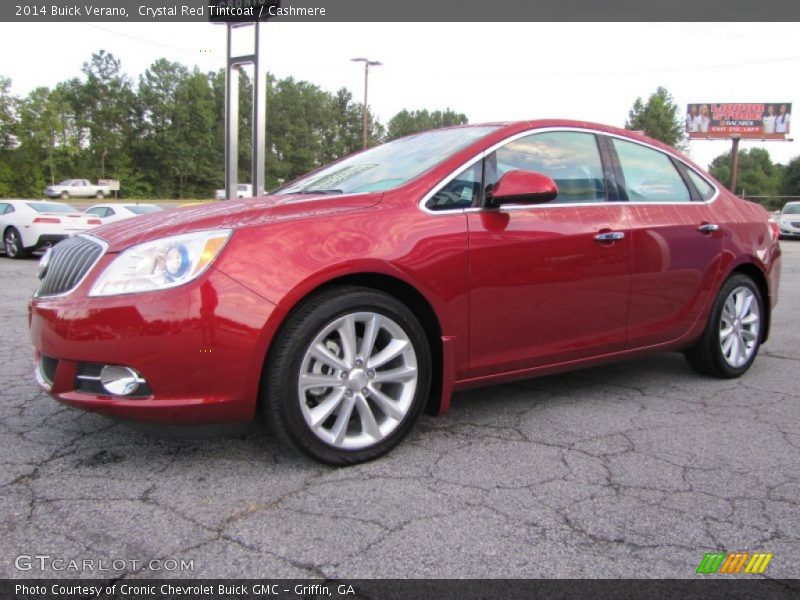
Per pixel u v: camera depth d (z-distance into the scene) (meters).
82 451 2.99
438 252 3.01
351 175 3.63
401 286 3.01
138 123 75.12
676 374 4.56
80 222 14.68
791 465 2.96
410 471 2.83
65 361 2.60
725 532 2.35
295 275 2.64
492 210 3.25
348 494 2.60
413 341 2.95
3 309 7.04
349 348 2.79
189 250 2.57
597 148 3.84
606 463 2.95
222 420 2.62
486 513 2.46
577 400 3.91
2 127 63.12
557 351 3.49
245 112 78.12
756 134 57.62
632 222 3.77
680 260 3.99
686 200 4.21
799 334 6.02
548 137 3.65
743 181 104.00
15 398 3.75
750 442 3.24
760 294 4.64
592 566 2.13
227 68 13.70
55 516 2.38
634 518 2.44
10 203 14.62
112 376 2.57
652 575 2.08
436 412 3.15
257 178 13.35
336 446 2.80
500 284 3.20
